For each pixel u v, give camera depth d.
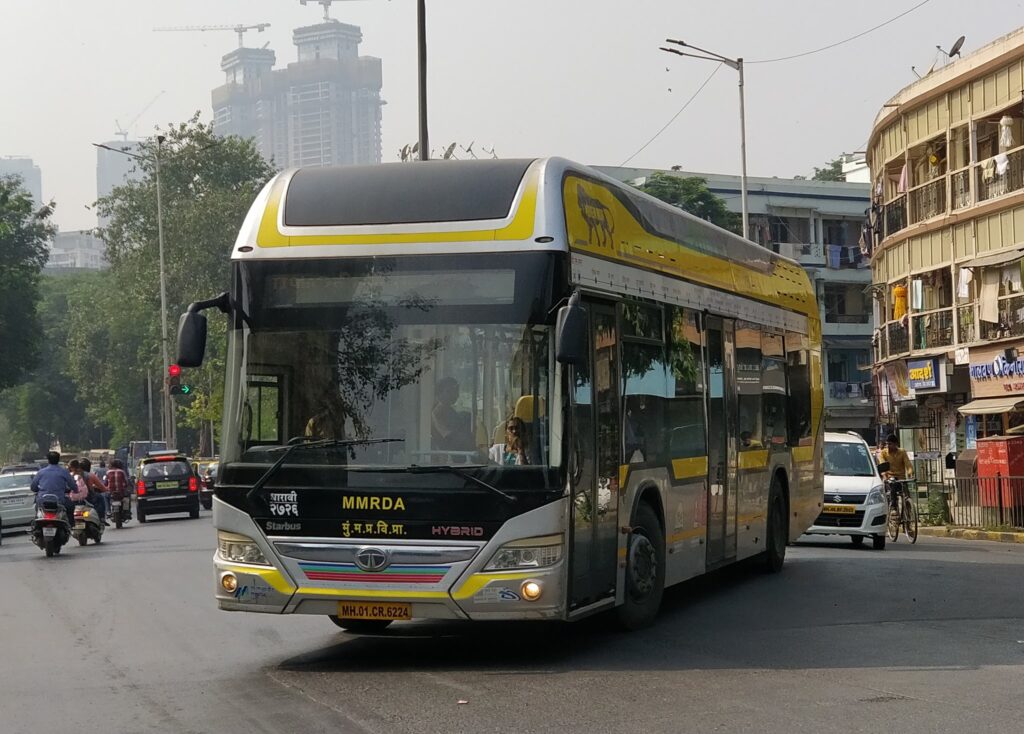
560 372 9.44
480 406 9.37
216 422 70.44
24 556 24.73
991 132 34.41
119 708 8.41
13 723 8.01
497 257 9.52
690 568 12.63
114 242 79.69
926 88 36.34
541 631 11.57
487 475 9.25
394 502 9.31
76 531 26.84
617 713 7.90
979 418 34.81
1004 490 27.05
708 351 13.40
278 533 9.52
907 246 38.03
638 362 11.23
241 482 9.63
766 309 15.84
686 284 12.75
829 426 63.19
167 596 15.24
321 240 9.74
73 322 100.38
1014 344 32.22
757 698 8.38
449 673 9.42
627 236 11.18
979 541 25.77
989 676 9.20
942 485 31.33
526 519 9.23
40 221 70.62
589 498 9.97
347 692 8.70
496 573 9.21
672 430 12.12
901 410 38.84
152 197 78.06
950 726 7.51
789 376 16.83
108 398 99.56
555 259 9.51
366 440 9.44
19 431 124.69
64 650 11.16
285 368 9.66
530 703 8.23
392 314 9.55
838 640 10.98
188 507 40.28
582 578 9.84
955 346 34.91
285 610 9.52
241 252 9.88
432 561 9.25
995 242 33.38
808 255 63.16
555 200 9.70
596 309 10.30
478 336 9.45
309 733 7.43
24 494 35.81
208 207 74.38
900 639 11.02
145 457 40.94
